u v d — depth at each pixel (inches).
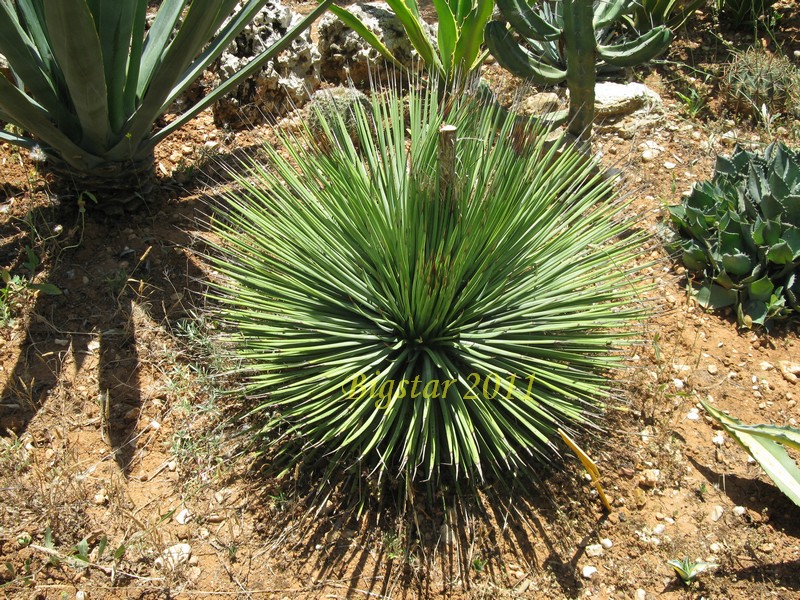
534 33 149.2
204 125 165.5
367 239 107.7
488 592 95.4
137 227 137.9
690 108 178.5
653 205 154.2
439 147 96.4
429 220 103.8
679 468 111.5
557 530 102.9
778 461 105.1
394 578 96.3
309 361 103.7
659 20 191.9
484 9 154.8
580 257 117.1
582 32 141.2
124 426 110.1
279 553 98.3
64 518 98.7
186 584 94.5
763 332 132.8
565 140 158.9
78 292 125.7
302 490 104.6
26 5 123.1
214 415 111.7
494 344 106.2
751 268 135.3
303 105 172.7
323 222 113.0
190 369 117.8
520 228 109.4
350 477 104.8
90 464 105.7
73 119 125.0
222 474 106.0
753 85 176.4
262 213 117.6
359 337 105.3
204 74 165.2
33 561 94.7
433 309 102.7
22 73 114.7
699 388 123.2
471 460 99.8
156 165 152.3
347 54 180.5
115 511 100.5
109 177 131.3
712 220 137.8
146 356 118.3
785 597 97.7
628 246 118.9
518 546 100.7
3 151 149.1
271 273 109.6
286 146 120.3
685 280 141.6
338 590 95.0
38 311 122.0
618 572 98.9
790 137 172.1
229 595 94.0
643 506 106.6
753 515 106.3
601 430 113.3
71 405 111.4
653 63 192.2
